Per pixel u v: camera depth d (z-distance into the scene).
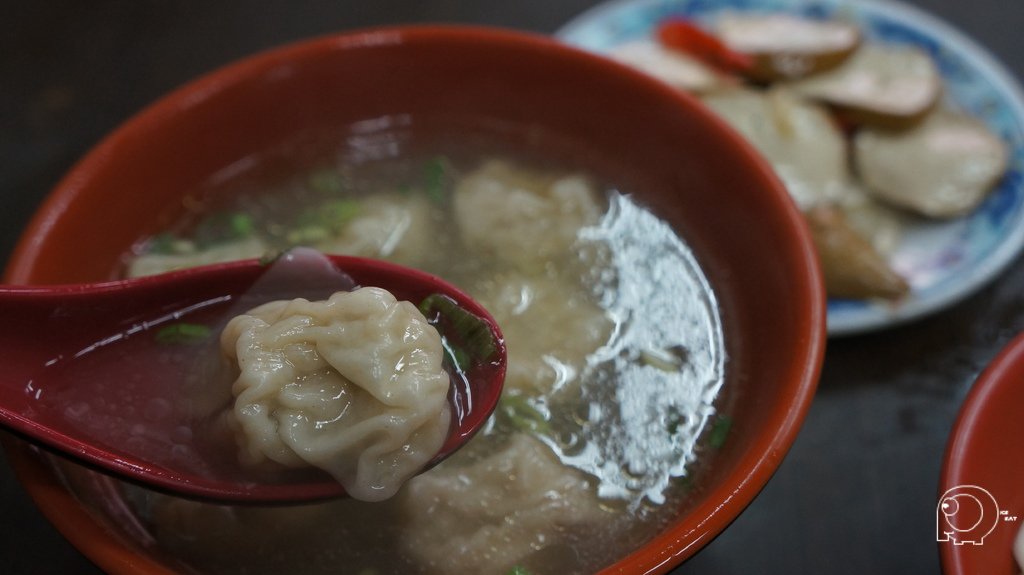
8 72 0.42
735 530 0.32
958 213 0.38
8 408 0.28
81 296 0.29
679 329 0.31
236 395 0.28
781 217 0.30
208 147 0.34
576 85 0.33
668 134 0.32
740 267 0.31
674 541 0.26
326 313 0.28
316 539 0.30
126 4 0.44
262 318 0.29
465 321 0.29
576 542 0.29
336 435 0.28
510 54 0.33
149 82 0.42
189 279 0.29
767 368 0.29
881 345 0.36
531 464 0.30
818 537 0.32
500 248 0.34
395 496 0.30
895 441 0.34
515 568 0.29
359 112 0.35
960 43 0.41
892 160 0.39
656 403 0.31
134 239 0.33
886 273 0.35
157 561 0.28
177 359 0.29
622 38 0.42
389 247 0.34
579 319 0.32
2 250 0.38
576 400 0.31
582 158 0.34
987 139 0.39
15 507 0.33
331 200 0.35
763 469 0.27
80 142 0.40
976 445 0.29
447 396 0.28
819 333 0.28
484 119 0.35
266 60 0.33
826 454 0.34
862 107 0.40
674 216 0.33
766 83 0.42
